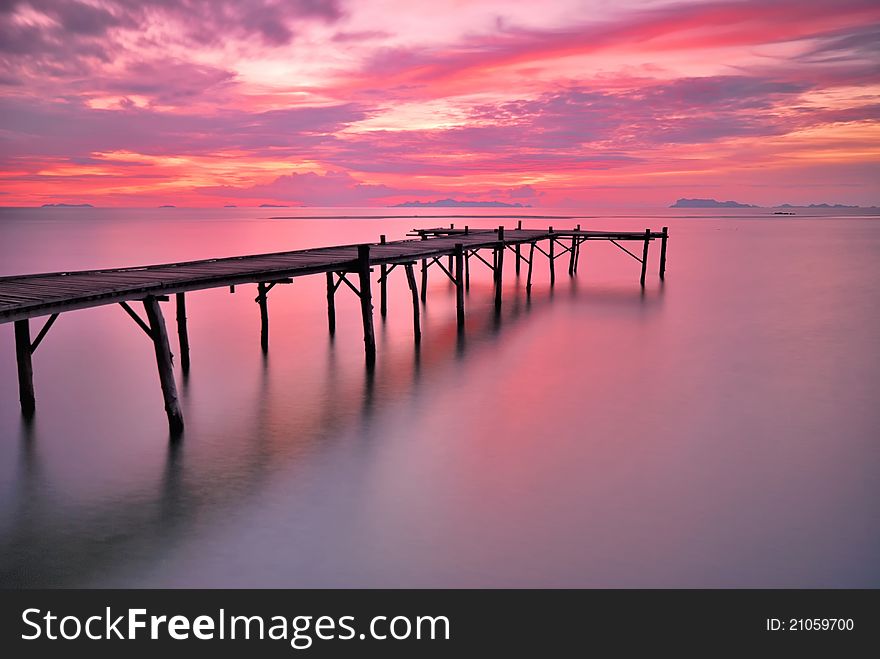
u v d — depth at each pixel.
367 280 16.98
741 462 10.91
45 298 9.98
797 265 44.50
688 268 42.53
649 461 10.95
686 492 9.77
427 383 15.56
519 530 8.64
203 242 64.56
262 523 8.80
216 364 17.27
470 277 37.09
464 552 8.12
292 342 20.05
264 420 12.86
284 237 74.06
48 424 12.54
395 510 9.16
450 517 8.98
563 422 12.88
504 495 9.66
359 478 10.21
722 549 8.22
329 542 8.34
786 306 27.16
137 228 100.69
